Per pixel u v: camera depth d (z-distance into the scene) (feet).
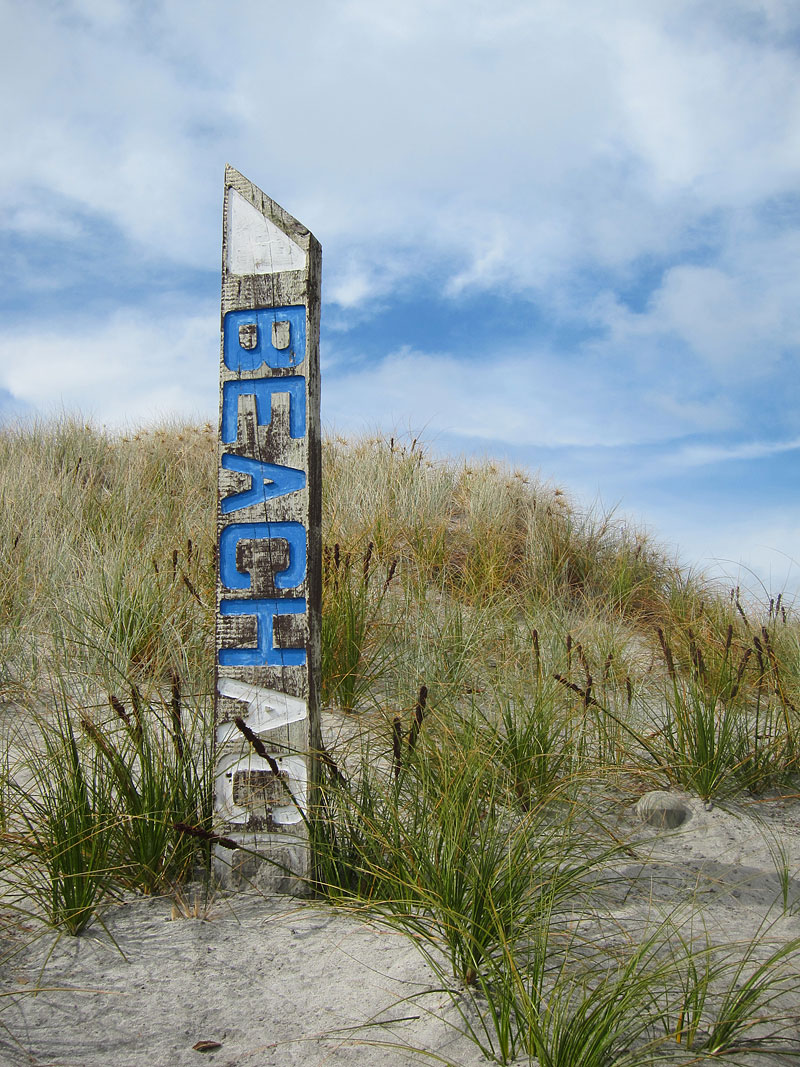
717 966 7.61
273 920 8.54
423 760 10.12
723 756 12.81
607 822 11.37
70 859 8.39
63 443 30.71
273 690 9.48
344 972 7.53
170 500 25.89
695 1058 6.20
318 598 9.79
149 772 9.46
